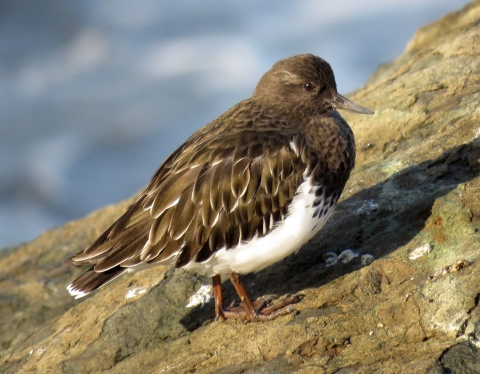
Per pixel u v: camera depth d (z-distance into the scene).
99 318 10.49
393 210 10.25
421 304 8.47
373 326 8.55
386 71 17.11
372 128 12.48
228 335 9.42
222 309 9.77
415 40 17.06
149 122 30.30
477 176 10.16
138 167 28.50
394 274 9.20
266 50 33.09
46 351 10.41
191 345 9.55
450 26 16.77
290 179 9.25
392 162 11.24
